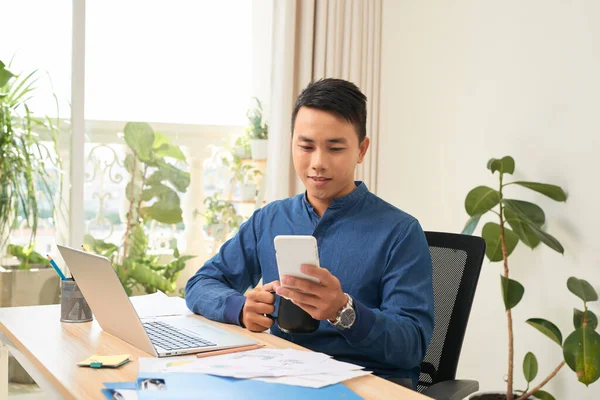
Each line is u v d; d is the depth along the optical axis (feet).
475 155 9.57
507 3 9.11
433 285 5.70
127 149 10.03
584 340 7.04
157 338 4.69
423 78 10.40
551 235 8.45
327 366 4.01
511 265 9.10
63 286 5.35
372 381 3.81
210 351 4.41
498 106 9.24
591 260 8.01
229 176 10.69
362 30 10.80
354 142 5.19
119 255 10.05
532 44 8.77
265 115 10.85
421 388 5.54
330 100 5.09
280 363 4.04
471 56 9.63
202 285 5.77
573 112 8.25
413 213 10.61
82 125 9.65
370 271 5.19
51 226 9.58
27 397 9.09
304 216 5.65
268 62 10.82
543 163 8.63
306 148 5.22
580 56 8.16
